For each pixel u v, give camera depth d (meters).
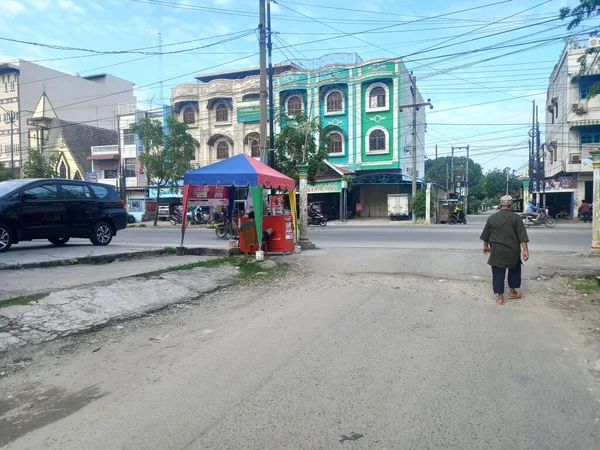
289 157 25.73
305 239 13.97
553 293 7.76
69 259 9.87
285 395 3.97
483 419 3.49
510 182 73.62
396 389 4.04
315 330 5.81
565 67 33.97
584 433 3.28
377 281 8.87
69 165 46.81
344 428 3.39
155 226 32.84
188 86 40.62
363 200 39.75
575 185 34.44
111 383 4.41
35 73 50.78
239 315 6.73
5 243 10.83
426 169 79.56
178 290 8.03
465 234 20.12
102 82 56.94
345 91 36.97
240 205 18.42
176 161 31.33
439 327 5.86
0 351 5.15
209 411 3.73
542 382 4.16
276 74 39.22
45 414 3.83
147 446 3.24
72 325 6.03
